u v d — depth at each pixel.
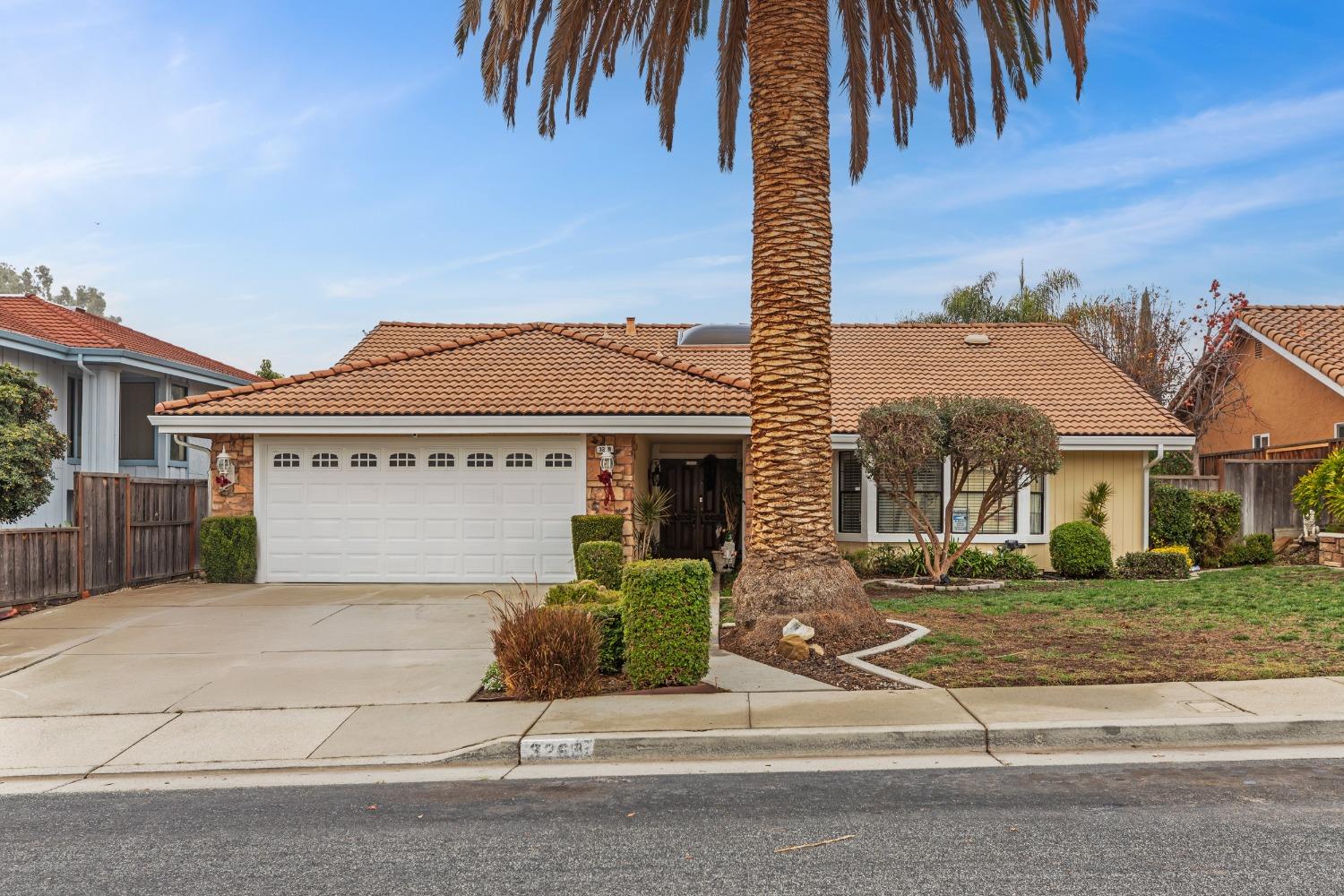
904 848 4.76
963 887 4.26
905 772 6.11
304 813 5.59
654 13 13.41
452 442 15.48
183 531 16.30
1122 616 10.59
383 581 15.40
